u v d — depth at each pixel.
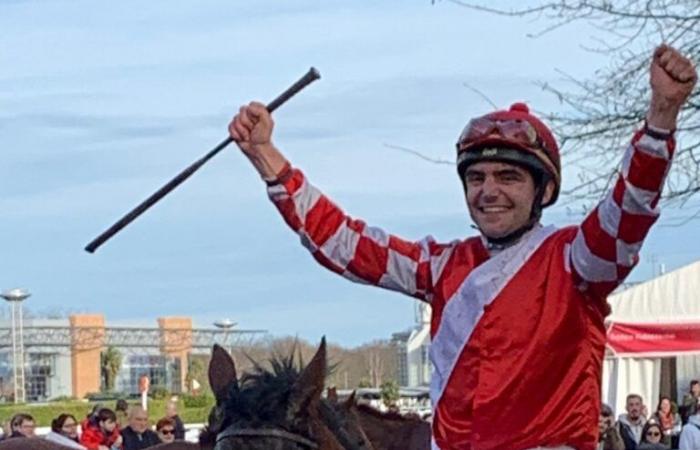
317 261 3.62
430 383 3.48
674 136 3.07
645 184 3.07
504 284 3.32
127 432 12.05
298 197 3.57
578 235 3.25
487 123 3.31
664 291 17.28
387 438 5.13
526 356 3.26
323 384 3.52
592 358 3.31
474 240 3.50
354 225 3.62
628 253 3.17
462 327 3.36
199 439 3.58
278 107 3.54
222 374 3.60
